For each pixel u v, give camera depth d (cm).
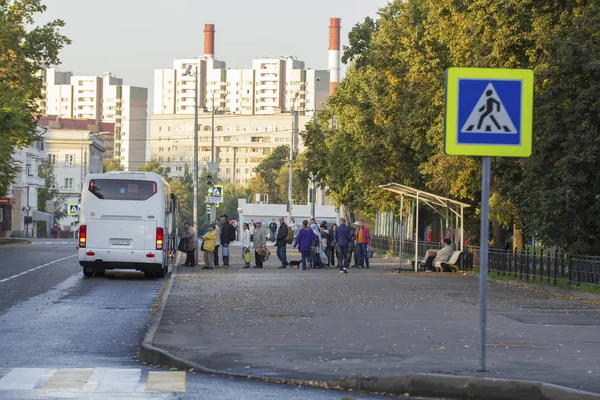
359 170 6906
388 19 6550
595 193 3969
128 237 4569
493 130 1486
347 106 6888
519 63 4506
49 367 1728
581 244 4050
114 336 2242
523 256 4622
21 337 2202
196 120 8919
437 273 5344
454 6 4797
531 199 4109
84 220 4566
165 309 2852
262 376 1589
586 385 1430
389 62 6331
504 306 3123
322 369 1641
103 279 4472
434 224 9012
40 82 7700
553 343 2025
